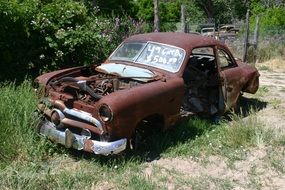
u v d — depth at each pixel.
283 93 10.59
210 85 7.84
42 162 6.00
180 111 7.09
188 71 7.79
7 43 8.34
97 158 6.15
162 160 6.32
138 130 6.37
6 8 8.19
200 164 6.32
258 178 6.03
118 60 7.43
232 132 7.13
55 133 6.13
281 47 16.77
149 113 6.14
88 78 6.56
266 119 8.38
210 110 7.93
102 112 5.73
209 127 7.56
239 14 37.00
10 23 8.30
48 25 8.68
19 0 8.85
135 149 6.38
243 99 9.62
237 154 6.67
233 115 7.90
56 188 5.35
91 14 11.05
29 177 5.45
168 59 7.07
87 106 5.88
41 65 8.84
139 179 5.64
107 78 6.48
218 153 6.69
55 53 8.80
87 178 5.61
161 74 6.84
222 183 5.83
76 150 6.38
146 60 7.19
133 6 18.08
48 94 6.46
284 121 8.33
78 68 7.06
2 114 6.34
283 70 14.46
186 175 5.97
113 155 6.16
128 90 6.01
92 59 9.38
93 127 5.84
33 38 8.64
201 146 6.85
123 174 5.80
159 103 6.26
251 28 20.39
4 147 5.95
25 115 6.40
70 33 8.85
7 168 5.62
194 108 7.70
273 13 22.88
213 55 7.83
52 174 5.62
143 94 6.05
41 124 6.32
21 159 5.96
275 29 19.19
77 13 9.20
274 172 6.23
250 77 8.64
